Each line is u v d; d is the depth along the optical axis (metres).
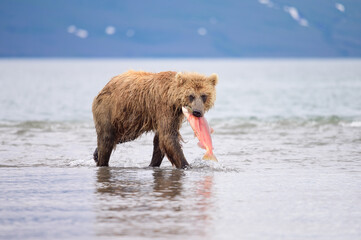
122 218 17.16
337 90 112.69
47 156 31.88
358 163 28.66
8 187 21.97
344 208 18.61
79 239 15.16
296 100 85.44
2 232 15.80
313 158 30.55
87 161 29.77
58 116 61.81
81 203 19.14
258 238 15.41
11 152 33.22
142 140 39.97
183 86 25.73
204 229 16.09
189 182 23.20
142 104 27.27
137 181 23.42
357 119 54.97
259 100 86.19
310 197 20.28
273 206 18.84
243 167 27.52
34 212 17.94
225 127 49.41
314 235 15.69
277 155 31.91
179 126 27.17
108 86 28.33
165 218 17.17
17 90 115.50
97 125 28.33
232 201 19.55
